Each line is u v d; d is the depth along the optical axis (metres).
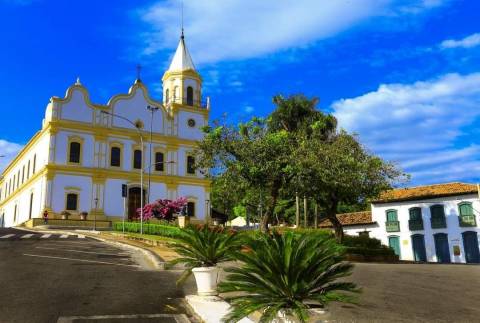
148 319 8.16
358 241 28.86
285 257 5.62
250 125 27.09
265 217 26.36
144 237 28.02
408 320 9.01
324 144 28.09
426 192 42.31
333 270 5.95
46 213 44.28
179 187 52.28
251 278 5.86
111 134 49.50
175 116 53.84
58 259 16.72
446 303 11.10
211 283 9.57
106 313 8.52
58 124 46.72
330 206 28.73
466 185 40.97
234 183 26.42
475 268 22.55
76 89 48.44
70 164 46.75
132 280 12.40
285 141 26.81
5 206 68.06
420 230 41.44
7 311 8.47
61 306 8.98
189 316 8.48
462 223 39.22
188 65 56.91
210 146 26.44
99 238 29.17
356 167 26.33
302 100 37.41
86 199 46.91
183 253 9.84
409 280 15.59
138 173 50.00
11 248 20.58
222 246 9.70
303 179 26.11
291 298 5.67
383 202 44.19
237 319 5.65
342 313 9.41
